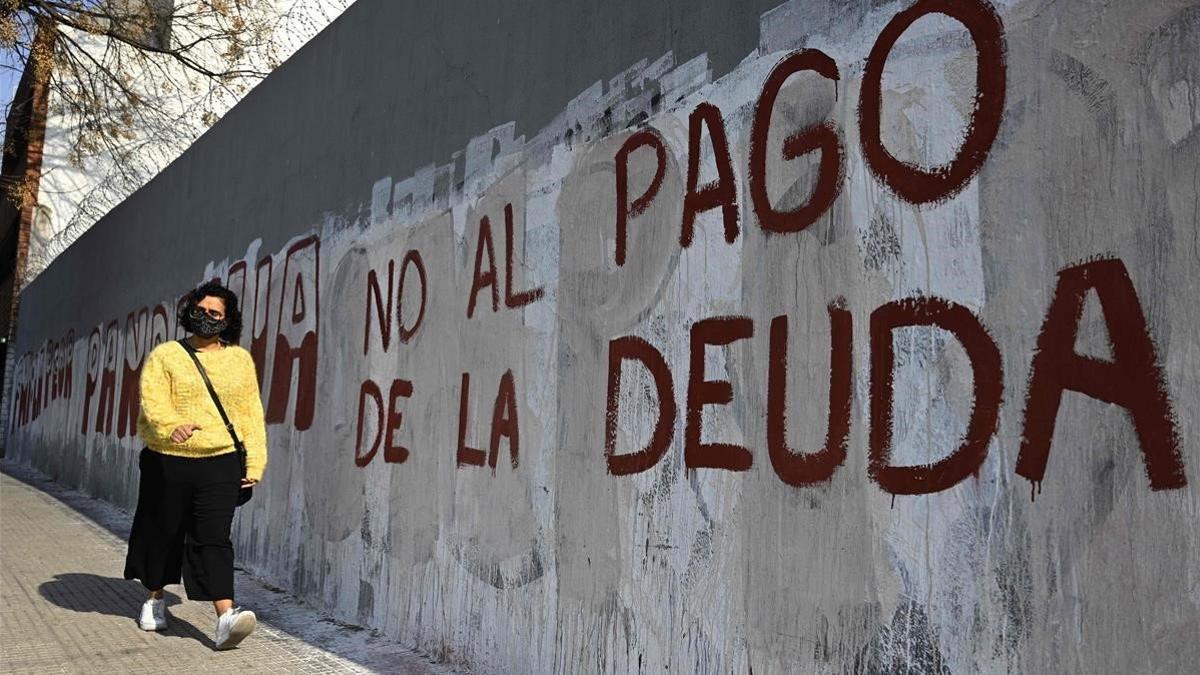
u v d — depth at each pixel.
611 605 3.29
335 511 5.33
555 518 3.61
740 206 2.94
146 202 9.73
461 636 4.11
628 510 3.27
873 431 2.49
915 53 2.47
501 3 4.28
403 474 4.69
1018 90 2.24
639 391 3.27
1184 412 1.89
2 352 18.17
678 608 3.03
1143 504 1.94
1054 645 2.07
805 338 2.70
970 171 2.32
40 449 13.62
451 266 4.49
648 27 3.38
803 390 2.69
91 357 11.24
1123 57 2.04
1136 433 1.96
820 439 2.63
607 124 3.54
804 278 2.72
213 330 4.62
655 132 3.31
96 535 7.94
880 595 2.44
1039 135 2.19
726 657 2.85
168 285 8.83
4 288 19.11
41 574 6.27
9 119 16.39
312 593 5.48
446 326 4.47
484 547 4.01
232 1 13.94
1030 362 2.16
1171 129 1.95
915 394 2.40
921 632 2.34
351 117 5.66
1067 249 2.11
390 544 4.74
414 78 4.99
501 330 4.06
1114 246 2.03
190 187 8.48
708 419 2.98
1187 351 1.90
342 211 5.66
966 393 2.29
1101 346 2.04
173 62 15.25
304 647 4.53
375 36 5.47
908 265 2.45
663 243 3.22
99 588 5.86
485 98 4.34
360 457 5.13
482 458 4.09
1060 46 2.16
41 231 16.19
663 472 3.13
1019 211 2.21
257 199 6.98
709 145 3.08
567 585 3.51
